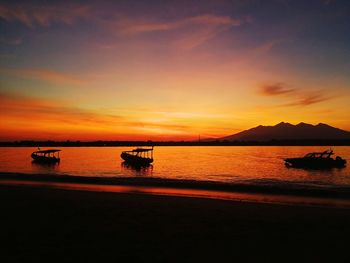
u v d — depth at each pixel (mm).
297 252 9219
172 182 28938
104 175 44906
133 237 10383
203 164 74000
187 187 25922
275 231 11492
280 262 8438
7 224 11969
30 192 20875
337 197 21281
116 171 53812
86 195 19672
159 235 10680
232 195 22109
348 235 11031
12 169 55719
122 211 14664
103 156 116938
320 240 10406
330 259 8680
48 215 13617
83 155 126562
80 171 52594
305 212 14992
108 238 10211
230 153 150375
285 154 131125
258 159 96312
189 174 48844
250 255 8906
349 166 64188
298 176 46250
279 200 20000
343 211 15297
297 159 60438
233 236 10758
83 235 10516
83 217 13312
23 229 11211
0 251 8805
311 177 44625
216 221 12938
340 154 121375
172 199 18422
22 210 14688
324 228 11984
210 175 47156
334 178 43125
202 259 8508
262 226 12211
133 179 31906
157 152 171375
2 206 15703
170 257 8586
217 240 10258
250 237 10664
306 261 8531
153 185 27219
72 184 27859
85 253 8719
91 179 31547
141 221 12711
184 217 13562
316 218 13703
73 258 8312
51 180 30734
